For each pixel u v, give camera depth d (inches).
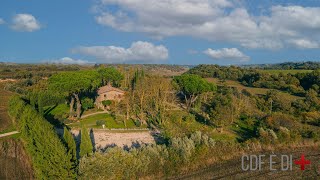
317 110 4630.9
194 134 3115.2
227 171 2792.8
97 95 4854.8
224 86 6289.4
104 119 3954.2
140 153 2677.2
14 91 5689.0
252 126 3966.5
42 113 3678.6
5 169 2529.5
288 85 6058.1
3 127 3309.5
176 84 4982.8
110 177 2474.2
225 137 3538.4
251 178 2659.9
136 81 5226.4
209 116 4156.0
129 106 4151.1
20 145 2866.6
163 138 3324.3
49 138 2436.0
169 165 2716.5
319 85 5841.5
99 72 5605.3
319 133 3681.1
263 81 6466.5
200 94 4894.2
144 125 3811.5
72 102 4237.2
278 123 3853.3
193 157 2881.4
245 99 4820.4
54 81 4288.9
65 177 2352.4
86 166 2445.9
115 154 2568.9
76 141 3161.9
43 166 2394.2
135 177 2566.4
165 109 4234.7
